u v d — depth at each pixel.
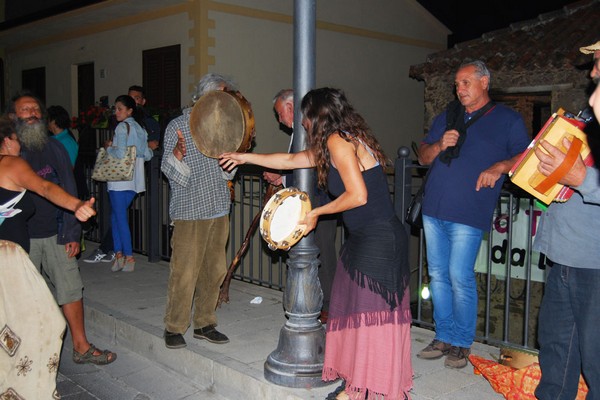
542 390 3.29
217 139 4.03
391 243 3.23
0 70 14.23
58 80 12.60
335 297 3.40
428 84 10.19
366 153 3.25
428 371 4.04
